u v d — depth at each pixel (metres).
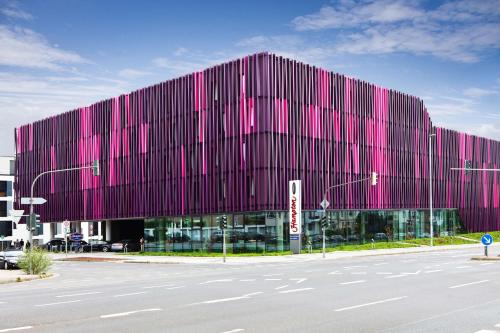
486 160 96.62
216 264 45.81
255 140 58.91
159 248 68.56
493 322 13.40
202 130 64.12
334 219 65.50
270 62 59.44
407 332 12.14
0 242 107.19
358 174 69.00
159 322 13.85
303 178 61.66
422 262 39.72
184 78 66.56
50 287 26.33
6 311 16.53
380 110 73.44
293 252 56.25
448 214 85.88
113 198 75.44
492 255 46.91
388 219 73.44
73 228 87.31
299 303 17.30
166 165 68.06
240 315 14.91
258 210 58.16
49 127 87.50
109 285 26.48
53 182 86.06
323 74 65.62
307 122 62.94
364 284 23.48
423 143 81.12
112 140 76.12
